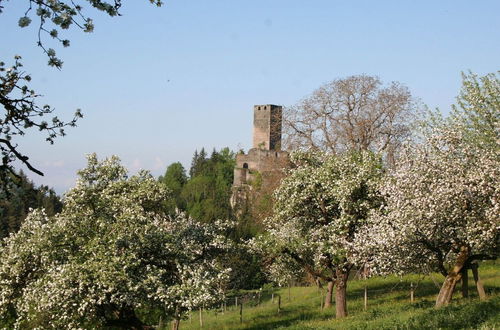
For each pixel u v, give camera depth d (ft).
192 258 102.32
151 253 93.86
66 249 87.30
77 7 32.19
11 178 34.60
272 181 201.26
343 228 101.14
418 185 83.20
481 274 154.40
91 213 91.66
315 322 102.68
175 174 622.13
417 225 82.02
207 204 451.12
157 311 116.16
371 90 182.39
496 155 83.92
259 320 124.47
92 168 97.14
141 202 98.27
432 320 69.82
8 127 35.09
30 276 88.58
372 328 75.56
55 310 81.05
